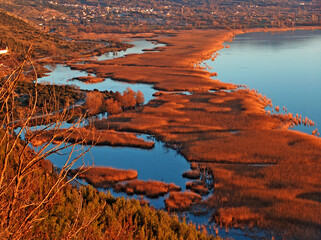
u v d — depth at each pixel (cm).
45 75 13462
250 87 11500
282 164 5756
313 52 17975
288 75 13112
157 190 5128
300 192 4881
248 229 4166
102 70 14150
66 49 19500
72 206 2942
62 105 9006
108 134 7112
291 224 4184
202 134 7181
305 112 8950
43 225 2369
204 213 4534
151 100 9838
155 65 14888
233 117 8150
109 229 2697
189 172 5662
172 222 3709
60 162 6069
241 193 4897
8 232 1168
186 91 10938
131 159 6284
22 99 8638
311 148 6272
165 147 6725
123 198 3903
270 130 7238
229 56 17500
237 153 6169
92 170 5691
